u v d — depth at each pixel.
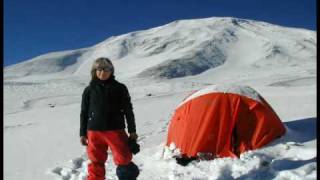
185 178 5.11
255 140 5.89
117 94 4.51
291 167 4.93
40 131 10.72
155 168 5.79
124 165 4.48
